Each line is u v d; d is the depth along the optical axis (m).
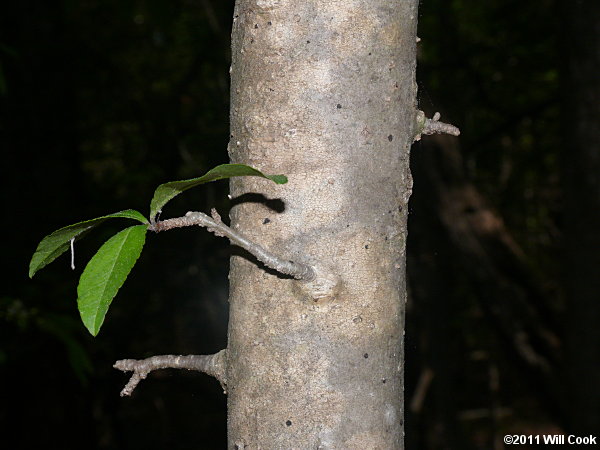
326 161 1.21
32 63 7.38
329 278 1.21
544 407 5.83
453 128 1.36
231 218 1.28
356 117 1.21
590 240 4.73
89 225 1.20
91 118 10.68
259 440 1.24
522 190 12.84
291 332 1.22
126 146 10.82
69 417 7.76
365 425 1.24
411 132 1.28
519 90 10.67
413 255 7.38
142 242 1.13
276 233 1.22
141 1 9.84
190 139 10.27
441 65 8.37
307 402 1.22
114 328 8.86
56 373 7.52
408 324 8.41
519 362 5.89
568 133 4.77
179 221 1.13
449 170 6.55
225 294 9.59
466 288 11.63
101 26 10.61
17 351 6.35
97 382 8.78
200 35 9.89
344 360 1.22
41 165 7.44
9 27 7.33
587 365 4.84
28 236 7.21
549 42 9.82
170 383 10.34
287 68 1.21
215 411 11.41
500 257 6.33
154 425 11.18
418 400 8.00
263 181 1.23
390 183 1.24
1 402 7.50
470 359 12.81
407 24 1.25
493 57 10.18
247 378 1.25
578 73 4.64
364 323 1.23
